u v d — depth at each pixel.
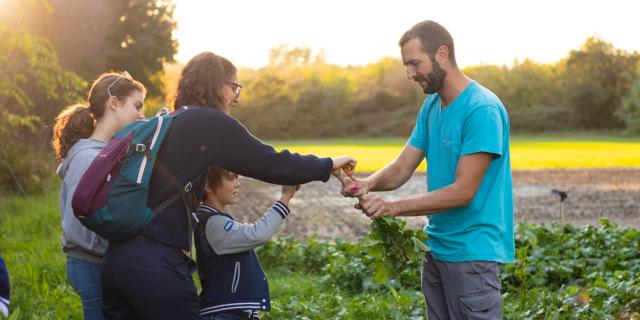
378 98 91.88
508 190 3.93
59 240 9.33
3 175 15.36
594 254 8.01
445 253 3.85
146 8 39.81
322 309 6.01
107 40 36.91
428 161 4.02
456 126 3.77
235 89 3.52
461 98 3.78
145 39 38.97
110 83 3.93
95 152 3.82
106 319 3.31
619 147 44.88
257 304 3.69
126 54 38.16
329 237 11.31
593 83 76.19
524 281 6.99
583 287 7.02
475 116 3.69
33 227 10.75
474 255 3.76
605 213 14.09
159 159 3.17
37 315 5.79
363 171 26.95
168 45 41.19
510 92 84.00
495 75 86.12
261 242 3.62
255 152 3.27
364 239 8.71
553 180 22.08
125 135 3.19
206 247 3.66
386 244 3.99
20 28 12.31
